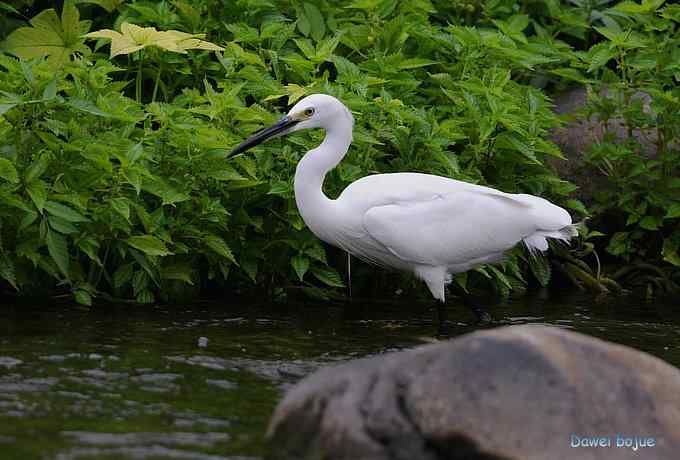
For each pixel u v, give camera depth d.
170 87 13.69
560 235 11.63
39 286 11.57
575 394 6.64
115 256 11.81
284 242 12.36
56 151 11.07
